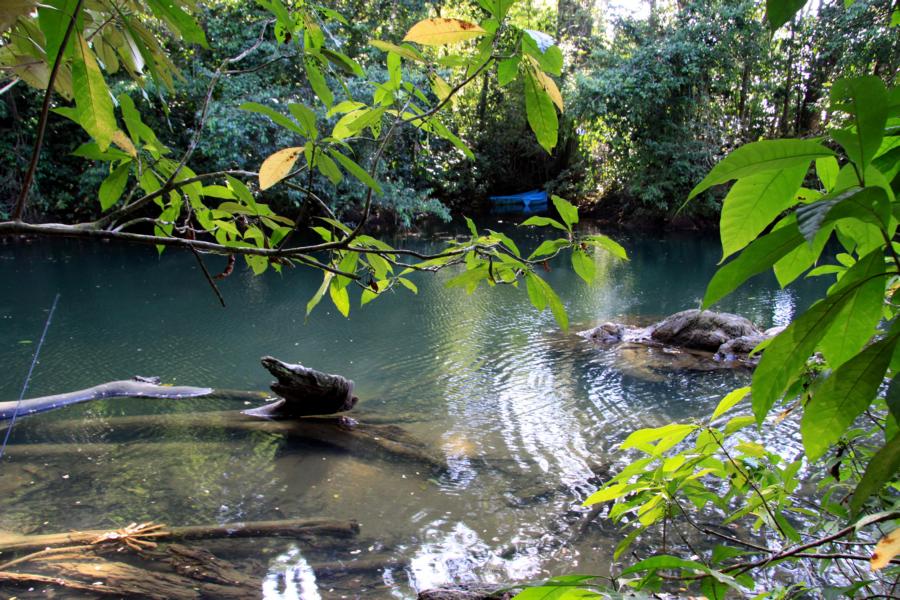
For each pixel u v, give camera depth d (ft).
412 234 59.06
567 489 14.92
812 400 2.14
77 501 13.96
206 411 19.75
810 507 12.64
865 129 1.95
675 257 52.44
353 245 4.82
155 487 14.70
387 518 13.55
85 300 33.96
